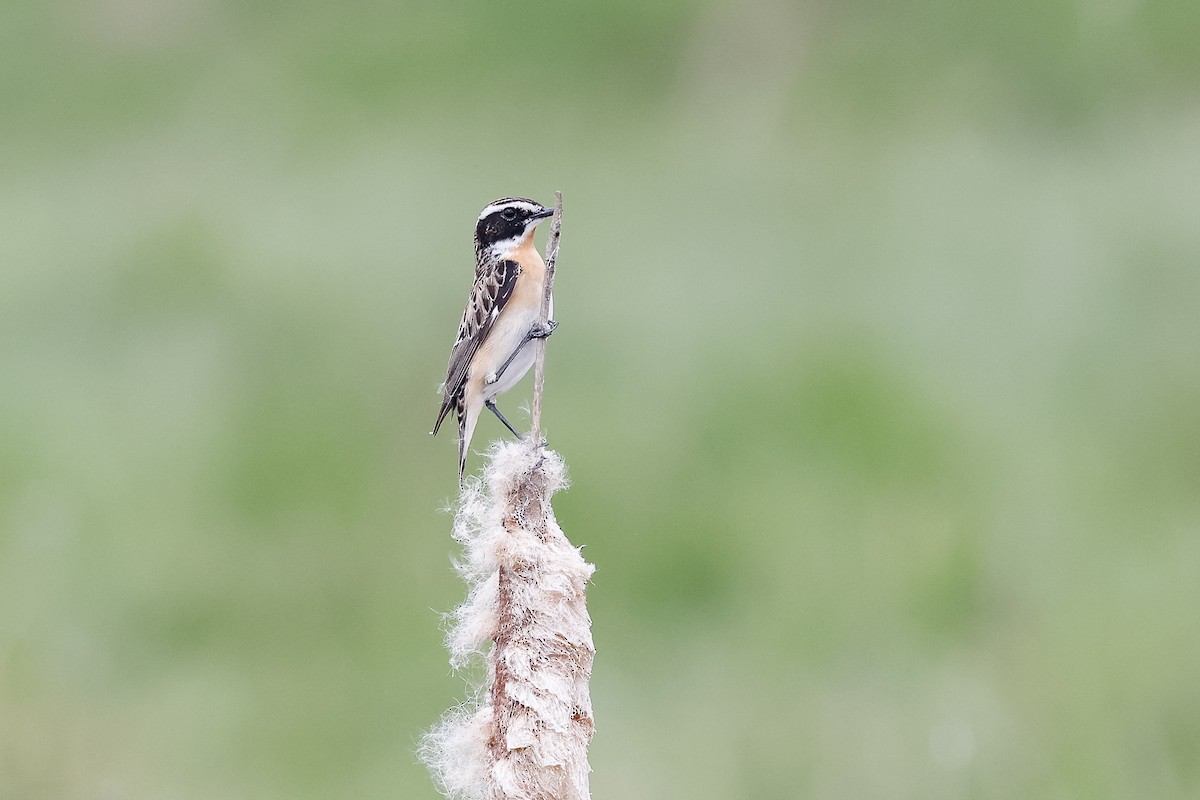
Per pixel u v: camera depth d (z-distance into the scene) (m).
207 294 21.75
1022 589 12.75
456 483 15.03
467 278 21.30
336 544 14.16
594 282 22.03
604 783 10.76
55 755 11.86
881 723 11.27
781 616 12.70
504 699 5.91
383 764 11.63
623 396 16.56
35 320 21.84
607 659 12.55
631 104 37.88
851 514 13.91
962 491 14.22
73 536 14.62
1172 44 34.25
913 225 24.92
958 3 37.34
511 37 41.06
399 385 17.11
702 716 11.59
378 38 42.31
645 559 13.53
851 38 38.09
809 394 15.74
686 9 40.53
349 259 22.89
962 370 17.64
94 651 13.10
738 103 36.84
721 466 15.03
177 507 15.14
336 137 36.75
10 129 40.44
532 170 31.94
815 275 22.25
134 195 31.47
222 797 11.43
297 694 12.38
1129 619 12.20
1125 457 15.03
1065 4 36.12
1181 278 20.31
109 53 43.62
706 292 21.41
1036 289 20.53
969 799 10.53
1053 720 11.23
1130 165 27.59
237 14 45.00
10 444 17.00
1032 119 33.28
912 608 12.59
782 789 10.65
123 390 18.84
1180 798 10.49
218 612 13.50
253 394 17.44
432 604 13.34
